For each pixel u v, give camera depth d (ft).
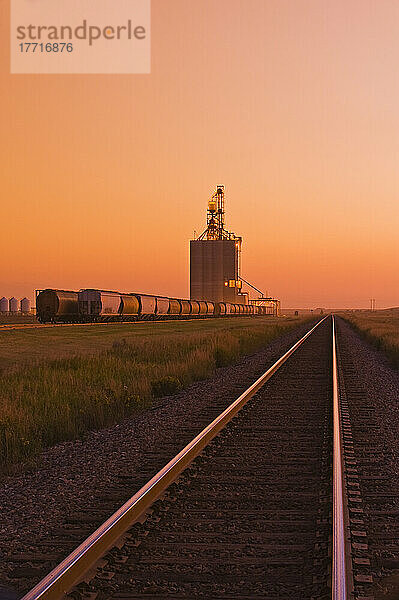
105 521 19.63
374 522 21.42
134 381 54.24
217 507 23.02
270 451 32.48
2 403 40.50
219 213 542.98
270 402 50.19
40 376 57.31
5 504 24.20
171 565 17.52
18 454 31.35
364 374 72.33
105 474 28.32
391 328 187.01
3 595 15.87
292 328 241.76
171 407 48.16
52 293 213.05
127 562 17.54
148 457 30.86
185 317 332.80
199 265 530.68
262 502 23.66
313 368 78.95
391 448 33.45
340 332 201.46
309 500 23.90
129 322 257.14
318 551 18.13
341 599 13.93
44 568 17.38
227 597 15.58
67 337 147.84
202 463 29.45
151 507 21.83
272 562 17.65
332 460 29.40
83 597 15.14
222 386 61.16
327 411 44.73
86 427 40.29
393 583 16.35
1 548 19.20
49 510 23.16
